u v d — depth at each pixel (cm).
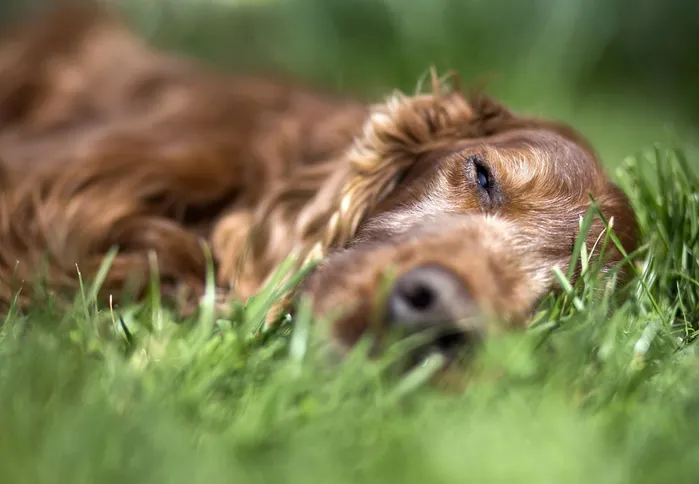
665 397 144
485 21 516
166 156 253
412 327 142
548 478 111
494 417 128
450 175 196
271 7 557
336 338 149
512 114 232
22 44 343
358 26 523
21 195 244
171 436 116
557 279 178
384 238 184
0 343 154
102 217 237
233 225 237
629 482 116
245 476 111
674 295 203
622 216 202
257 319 164
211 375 140
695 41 554
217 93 303
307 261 203
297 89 320
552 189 191
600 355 151
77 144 267
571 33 528
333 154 256
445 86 242
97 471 109
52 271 225
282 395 131
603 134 466
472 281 152
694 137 447
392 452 117
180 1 559
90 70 329
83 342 152
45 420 120
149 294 201
